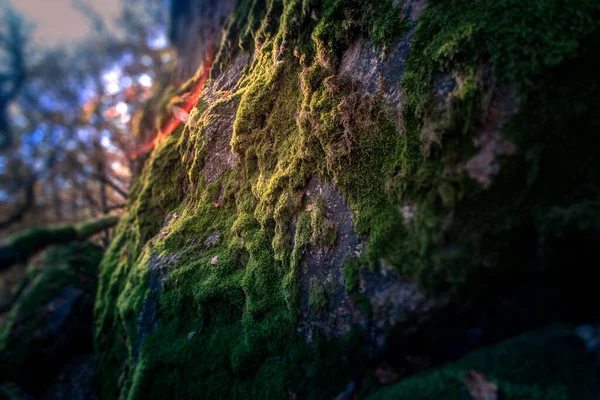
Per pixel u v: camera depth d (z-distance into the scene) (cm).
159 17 1034
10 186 1122
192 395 223
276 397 191
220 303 229
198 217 276
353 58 212
